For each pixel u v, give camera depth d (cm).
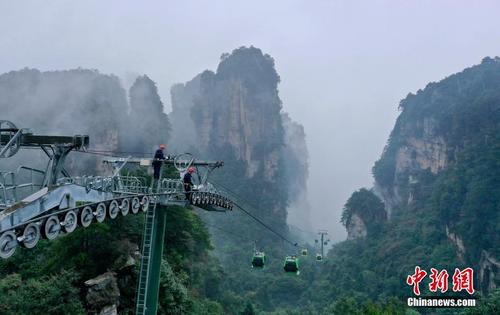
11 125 1689
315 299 14038
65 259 3384
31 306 2773
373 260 16875
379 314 7006
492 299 5409
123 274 3503
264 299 13862
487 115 18775
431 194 19250
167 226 4953
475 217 14438
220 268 9438
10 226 1380
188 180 2973
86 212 1789
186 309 4425
